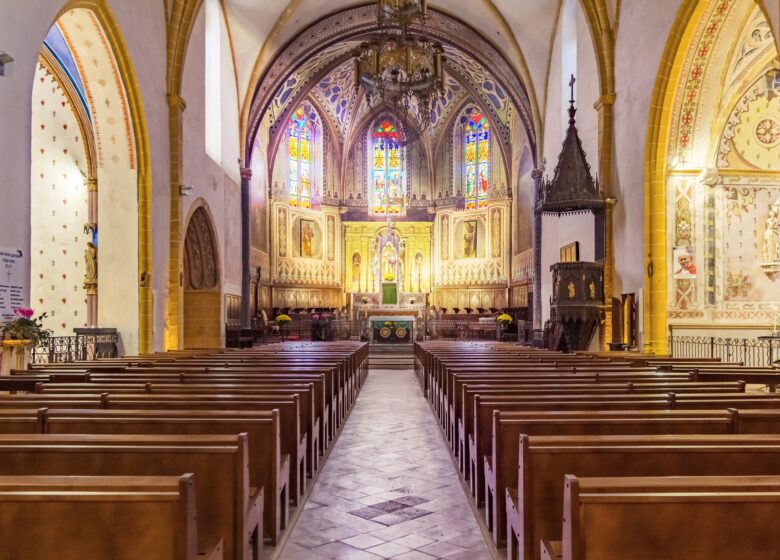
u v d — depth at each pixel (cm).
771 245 1317
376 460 747
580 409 491
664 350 1304
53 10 966
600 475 324
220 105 1962
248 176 2278
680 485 223
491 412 513
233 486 323
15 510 219
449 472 688
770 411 408
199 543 320
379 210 3359
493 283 3108
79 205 1508
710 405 495
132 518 219
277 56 2266
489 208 3159
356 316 3059
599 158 1570
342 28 2384
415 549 462
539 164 2286
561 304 1489
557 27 2028
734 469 316
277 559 438
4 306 830
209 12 1920
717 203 1329
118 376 694
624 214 1459
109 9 1156
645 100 1344
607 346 1523
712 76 1270
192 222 1827
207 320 1925
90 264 1331
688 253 1314
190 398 506
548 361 970
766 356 1310
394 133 3334
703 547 219
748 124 1337
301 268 3134
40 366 854
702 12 1169
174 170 1492
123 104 1279
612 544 219
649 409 487
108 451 319
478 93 2939
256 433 429
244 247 2277
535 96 2261
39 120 1498
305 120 3169
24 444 321
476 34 2364
